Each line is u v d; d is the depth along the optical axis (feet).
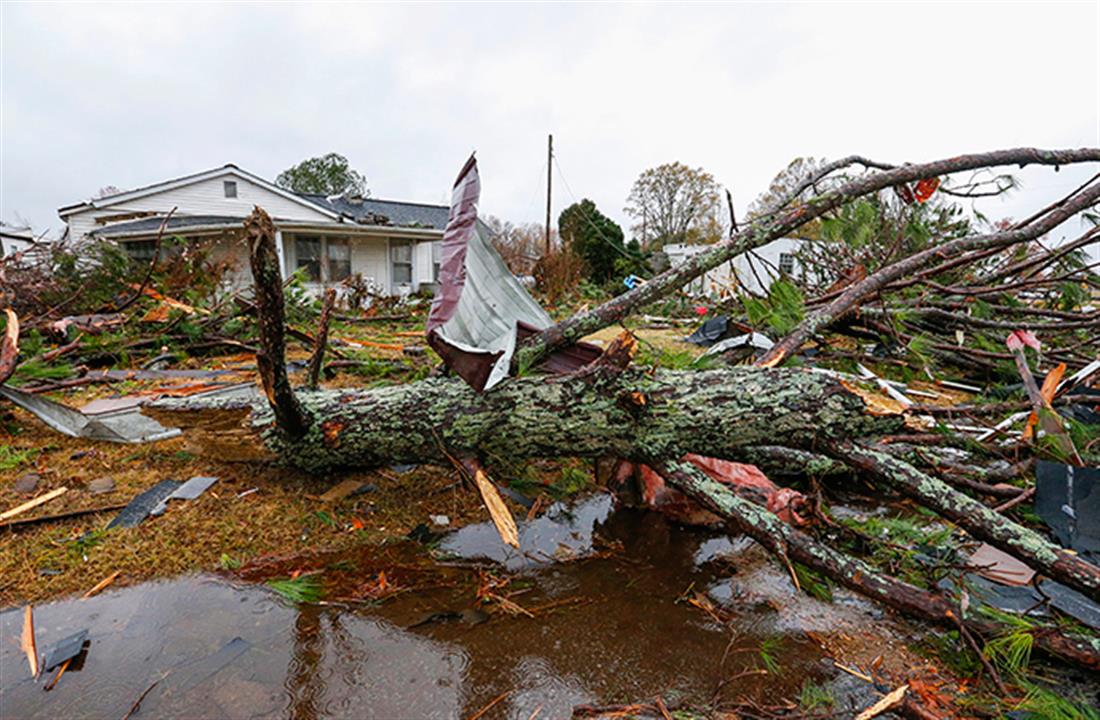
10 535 6.00
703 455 6.57
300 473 7.89
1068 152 8.50
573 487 8.31
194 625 4.86
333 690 4.22
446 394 6.75
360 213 54.54
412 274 50.90
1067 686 4.45
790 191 9.86
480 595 5.62
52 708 3.89
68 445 8.63
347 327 24.72
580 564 6.34
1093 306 14.66
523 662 4.67
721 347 11.84
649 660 4.75
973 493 7.47
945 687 4.46
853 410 5.97
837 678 4.58
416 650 4.75
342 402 6.88
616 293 45.73
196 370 14.49
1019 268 12.75
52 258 22.34
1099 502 5.92
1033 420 6.71
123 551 5.85
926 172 7.89
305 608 5.22
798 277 18.70
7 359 8.64
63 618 4.84
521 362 6.76
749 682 4.51
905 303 12.55
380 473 8.16
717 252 7.39
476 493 7.77
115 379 12.35
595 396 6.40
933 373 13.08
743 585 6.00
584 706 4.18
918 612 4.90
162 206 44.37
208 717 3.89
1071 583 4.76
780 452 7.81
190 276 22.58
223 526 6.48
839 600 5.75
